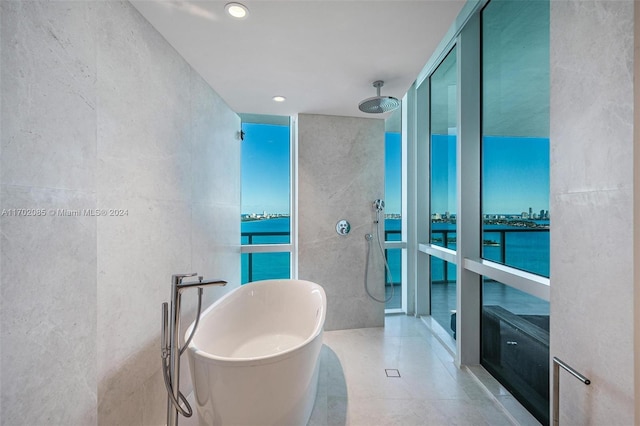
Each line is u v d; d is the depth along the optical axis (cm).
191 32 156
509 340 192
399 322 322
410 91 333
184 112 186
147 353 148
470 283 225
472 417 172
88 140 105
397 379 211
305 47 172
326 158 299
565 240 111
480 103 219
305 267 296
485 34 213
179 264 180
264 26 151
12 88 78
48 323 88
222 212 254
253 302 257
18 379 78
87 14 105
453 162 265
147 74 147
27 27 82
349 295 305
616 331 90
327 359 241
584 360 102
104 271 120
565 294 111
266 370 133
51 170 89
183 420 171
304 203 295
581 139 103
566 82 109
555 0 115
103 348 119
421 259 332
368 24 150
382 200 308
